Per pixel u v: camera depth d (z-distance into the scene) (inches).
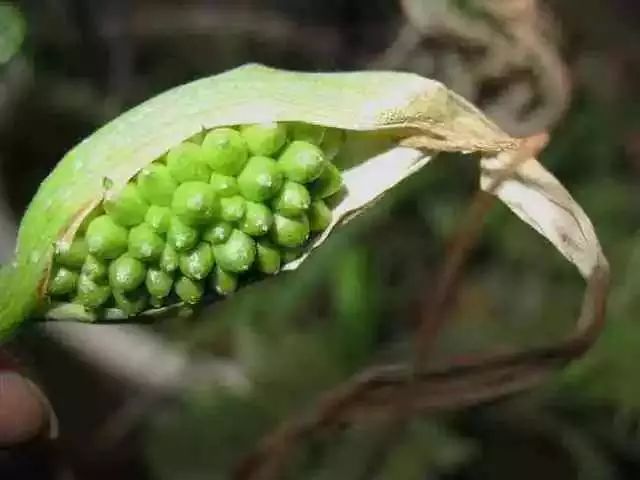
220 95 7.6
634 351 13.7
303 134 7.8
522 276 15.3
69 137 15.9
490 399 9.8
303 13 16.6
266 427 14.3
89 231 7.5
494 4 12.0
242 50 16.5
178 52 16.4
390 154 8.1
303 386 14.4
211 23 16.2
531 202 8.5
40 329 13.9
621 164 16.0
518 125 12.3
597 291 8.7
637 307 14.1
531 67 12.2
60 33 15.2
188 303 7.7
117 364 14.6
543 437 14.4
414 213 15.6
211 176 7.4
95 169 7.6
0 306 7.9
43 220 7.7
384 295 15.2
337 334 14.8
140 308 7.8
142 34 16.0
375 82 7.9
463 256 10.0
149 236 7.4
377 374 10.0
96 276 7.6
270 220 7.5
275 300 14.7
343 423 10.3
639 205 15.4
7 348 9.4
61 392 14.8
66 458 13.6
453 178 15.4
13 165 15.8
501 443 14.4
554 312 14.9
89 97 15.7
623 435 14.1
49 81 15.4
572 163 15.8
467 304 15.1
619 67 16.4
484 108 12.6
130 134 7.6
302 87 7.8
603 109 16.0
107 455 14.8
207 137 7.5
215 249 7.5
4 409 9.2
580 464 14.1
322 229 7.9
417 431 14.0
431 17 13.1
